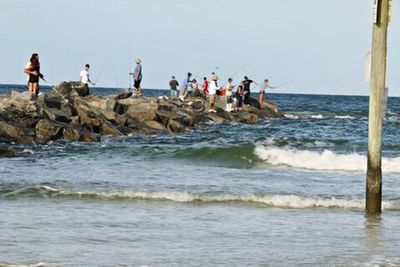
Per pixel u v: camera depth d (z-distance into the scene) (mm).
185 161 46031
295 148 52375
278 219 26297
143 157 47500
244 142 58406
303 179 37531
